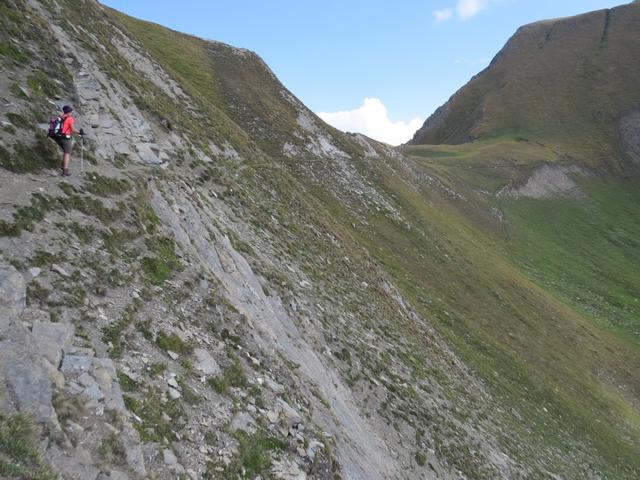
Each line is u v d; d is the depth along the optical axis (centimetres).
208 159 2991
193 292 1475
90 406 845
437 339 3688
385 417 2092
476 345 4197
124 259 1352
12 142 1352
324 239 3619
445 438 2280
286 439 1238
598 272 9850
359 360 2317
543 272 8712
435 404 2525
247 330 1545
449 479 2039
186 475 907
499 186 12388
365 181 6069
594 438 3878
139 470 822
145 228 1544
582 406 4350
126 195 1606
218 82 6388
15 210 1163
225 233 2200
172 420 1001
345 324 2547
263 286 2100
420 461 1989
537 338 5184
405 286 4394
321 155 5997
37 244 1131
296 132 6078
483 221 9581
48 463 688
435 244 5716
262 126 5828
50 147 1473
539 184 13362
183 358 1199
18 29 1852
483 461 2369
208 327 1406
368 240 4872
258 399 1295
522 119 18138
